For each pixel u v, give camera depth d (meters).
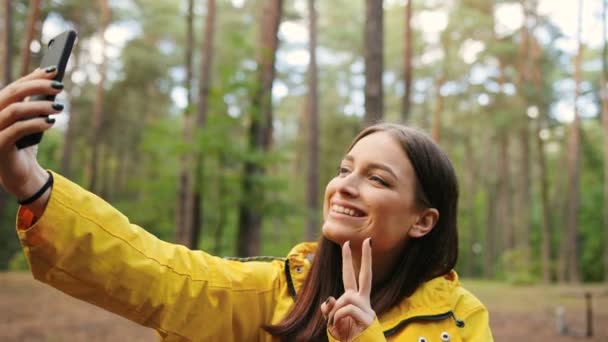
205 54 13.77
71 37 1.05
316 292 1.41
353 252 1.39
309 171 17.34
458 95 31.08
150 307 1.23
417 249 1.45
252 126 11.85
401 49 28.19
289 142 31.33
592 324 10.73
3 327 7.65
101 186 34.06
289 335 1.36
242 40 11.74
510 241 31.94
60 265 1.13
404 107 13.44
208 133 11.17
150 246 1.26
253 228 11.59
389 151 1.38
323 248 1.45
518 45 26.44
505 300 15.35
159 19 28.47
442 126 32.03
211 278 1.34
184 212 12.85
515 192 40.31
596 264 30.25
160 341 1.30
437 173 1.42
